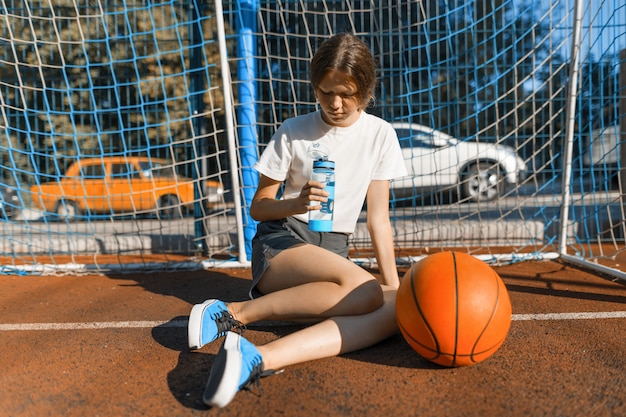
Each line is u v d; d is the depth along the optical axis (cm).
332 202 240
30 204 611
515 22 498
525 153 554
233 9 489
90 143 624
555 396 194
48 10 583
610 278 362
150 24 629
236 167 408
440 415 183
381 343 248
